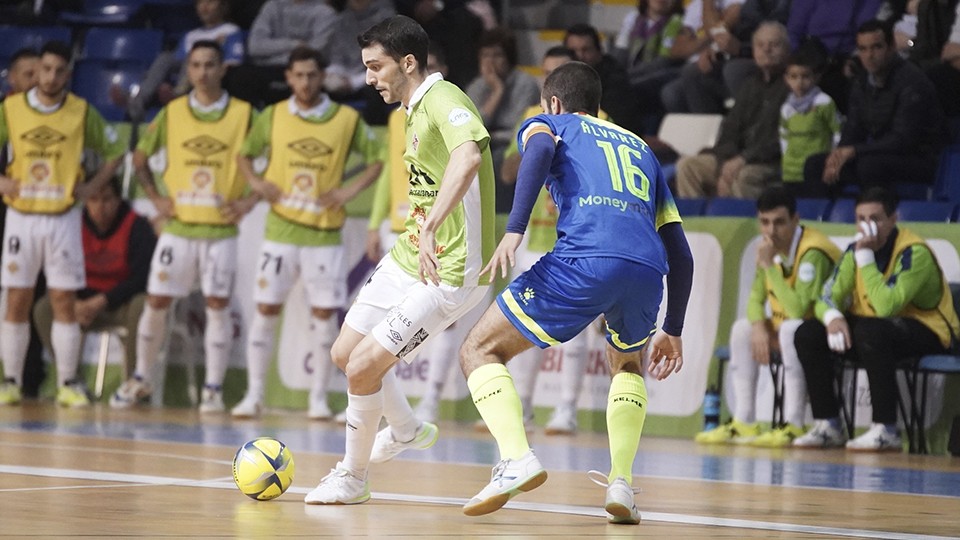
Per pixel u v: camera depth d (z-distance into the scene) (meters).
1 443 16.11
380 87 10.44
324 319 24.30
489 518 9.63
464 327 23.75
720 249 22.38
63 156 25.08
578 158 9.79
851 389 21.17
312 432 20.25
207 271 25.00
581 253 9.48
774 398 21.30
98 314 26.00
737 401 21.45
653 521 9.67
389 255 11.02
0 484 11.16
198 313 26.53
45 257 25.20
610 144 9.93
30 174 25.06
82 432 18.78
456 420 24.34
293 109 24.28
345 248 24.67
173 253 24.98
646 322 9.79
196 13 32.56
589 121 10.07
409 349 10.30
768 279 21.02
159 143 25.33
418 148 10.28
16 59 27.11
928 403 20.66
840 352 20.42
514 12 32.94
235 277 25.72
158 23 32.78
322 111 24.23
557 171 9.87
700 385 22.38
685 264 10.05
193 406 26.53
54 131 24.98
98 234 26.17
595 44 25.16
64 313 25.42
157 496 10.49
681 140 25.84
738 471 15.52
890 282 20.27
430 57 23.73
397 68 10.32
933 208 21.77
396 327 10.20
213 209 25.00
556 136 9.93
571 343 22.42
